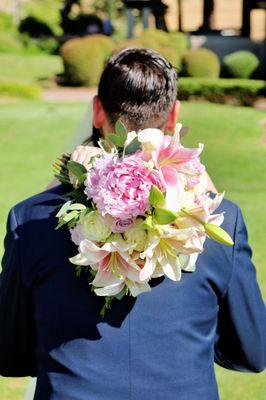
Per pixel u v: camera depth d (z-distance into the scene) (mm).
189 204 1628
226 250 1844
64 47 22797
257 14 37344
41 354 1777
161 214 1571
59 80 23609
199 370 1752
